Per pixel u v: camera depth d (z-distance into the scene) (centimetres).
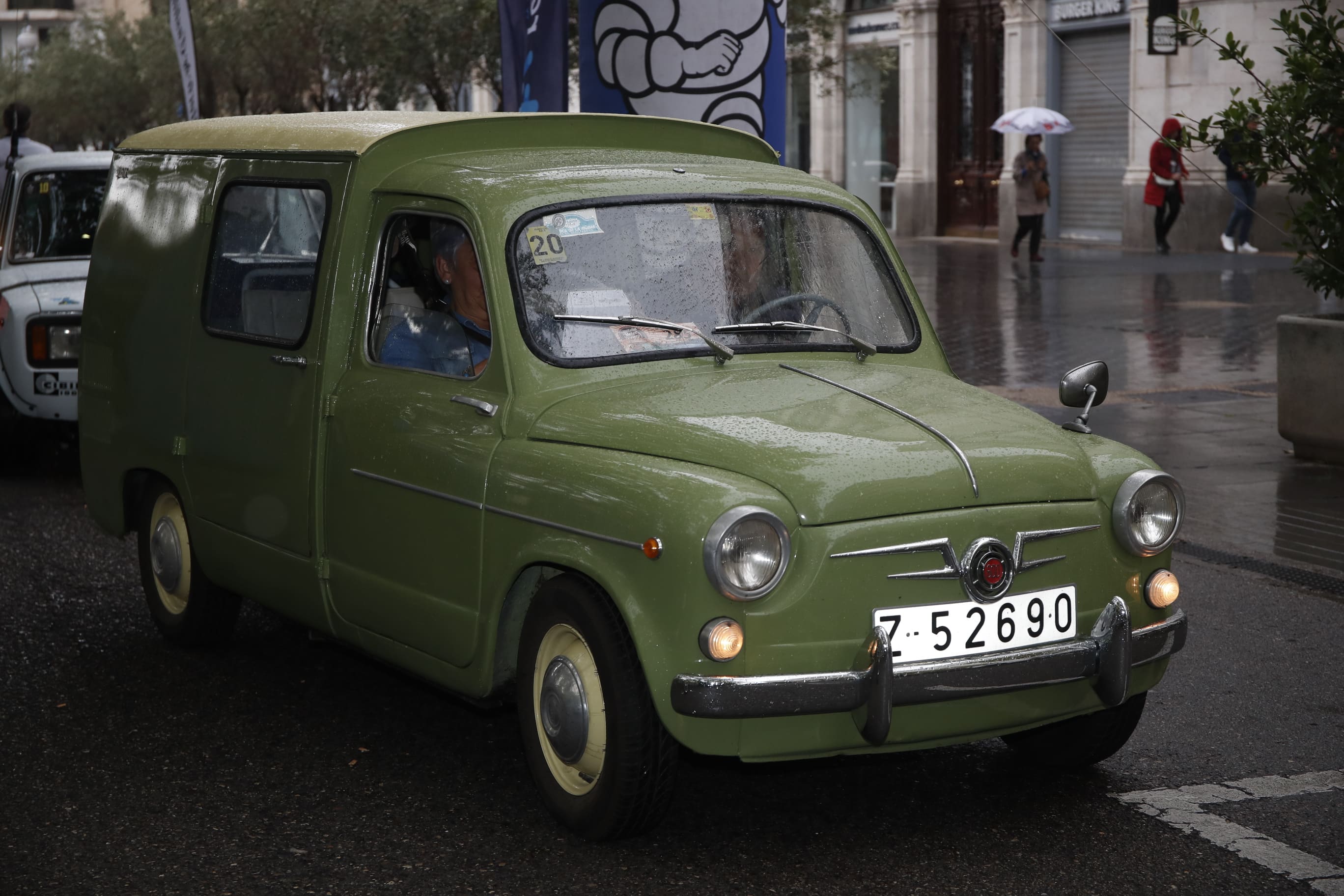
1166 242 2520
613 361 467
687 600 393
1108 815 459
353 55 2311
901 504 408
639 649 402
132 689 584
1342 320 970
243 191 572
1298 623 661
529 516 433
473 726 543
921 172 3091
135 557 793
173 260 607
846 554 400
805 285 511
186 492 596
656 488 402
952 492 414
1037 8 2797
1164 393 1208
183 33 1583
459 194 488
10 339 988
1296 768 497
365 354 513
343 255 517
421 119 543
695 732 400
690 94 939
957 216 3086
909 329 526
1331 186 943
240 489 562
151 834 447
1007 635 420
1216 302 1816
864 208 541
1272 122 966
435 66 2205
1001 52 2950
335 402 512
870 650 399
